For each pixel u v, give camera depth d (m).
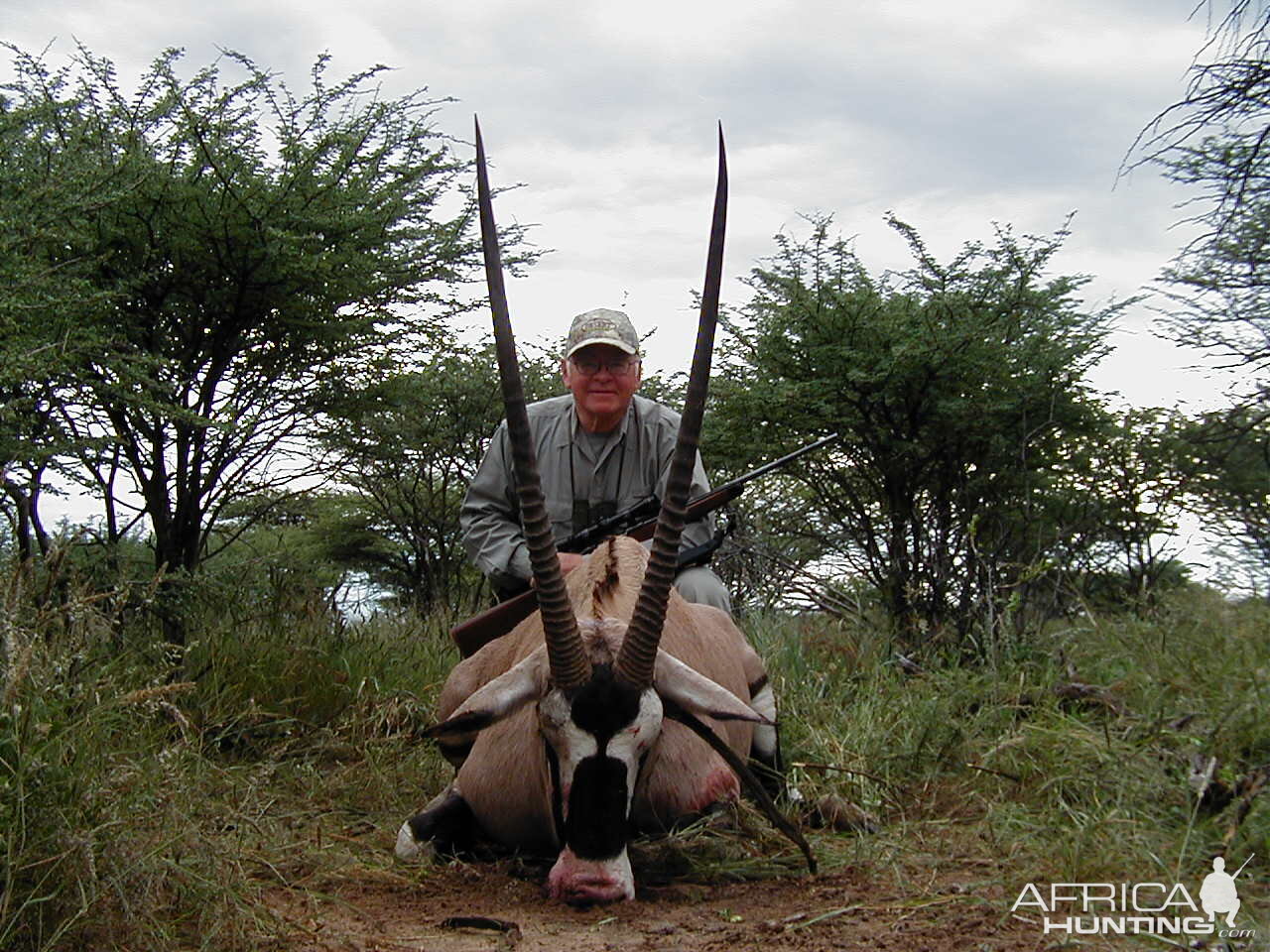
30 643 1.88
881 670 3.77
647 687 2.17
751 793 2.84
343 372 4.17
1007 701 3.27
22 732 1.80
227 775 2.54
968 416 4.76
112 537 3.74
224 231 3.69
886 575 4.86
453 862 2.38
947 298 4.98
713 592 3.11
